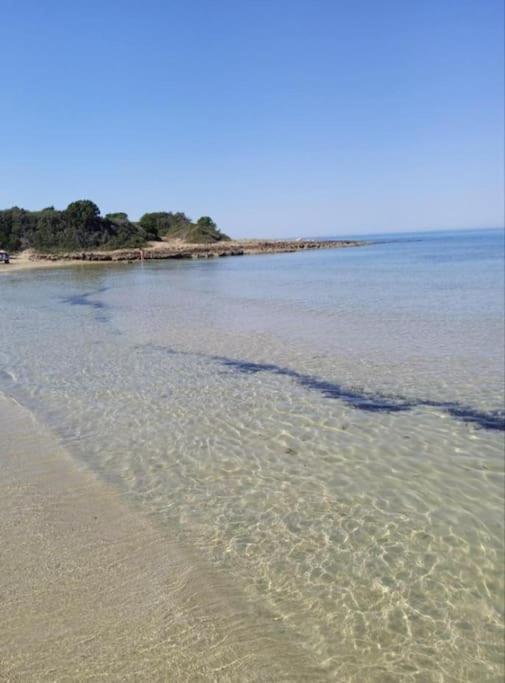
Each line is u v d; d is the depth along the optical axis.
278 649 4.58
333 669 4.41
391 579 5.60
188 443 9.18
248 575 5.61
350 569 5.75
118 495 7.27
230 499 7.23
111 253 73.69
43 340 18.47
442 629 4.91
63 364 14.87
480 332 18.77
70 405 11.17
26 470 7.98
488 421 10.30
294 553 6.02
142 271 53.44
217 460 8.48
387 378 13.22
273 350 16.52
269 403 11.39
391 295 30.09
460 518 6.79
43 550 5.88
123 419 10.35
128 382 12.99
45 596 5.09
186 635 4.67
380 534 6.43
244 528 6.52
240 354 16.02
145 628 4.73
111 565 5.65
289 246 106.06
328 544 6.21
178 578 5.48
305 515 6.85
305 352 16.19
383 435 9.60
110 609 4.95
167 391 12.25
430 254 79.12
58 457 8.48
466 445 9.15
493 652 4.64
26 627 4.66
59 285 39.91
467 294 29.70
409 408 11.08
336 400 11.61
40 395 11.85
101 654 4.39
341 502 7.19
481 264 53.81
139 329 20.59
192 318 23.19
